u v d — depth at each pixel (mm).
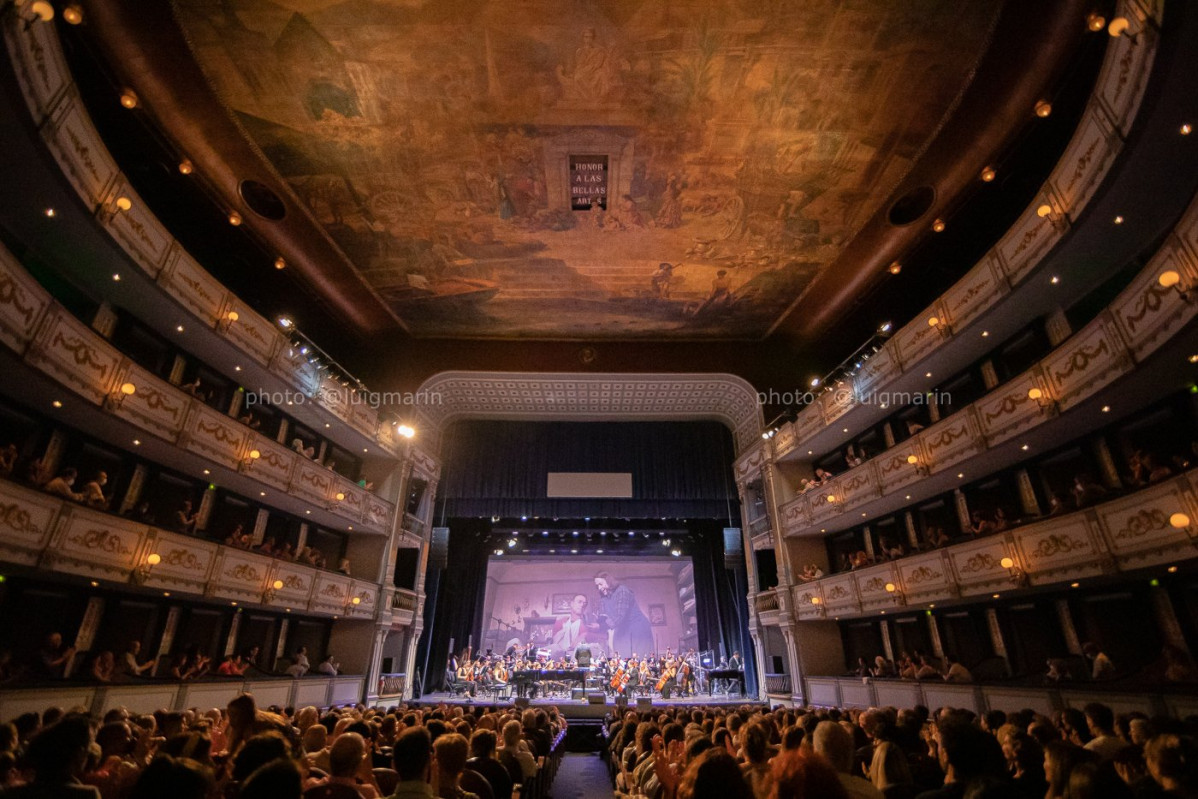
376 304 19719
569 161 13984
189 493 15086
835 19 10805
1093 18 8688
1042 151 13039
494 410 25141
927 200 14820
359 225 15891
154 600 14086
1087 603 12836
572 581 40344
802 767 2180
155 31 10789
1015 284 12445
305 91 12117
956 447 14188
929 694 14398
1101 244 11117
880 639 18609
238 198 14703
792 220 15875
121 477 13266
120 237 11094
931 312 15203
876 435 18938
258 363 15273
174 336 14156
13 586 11273
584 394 23797
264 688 15062
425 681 23969
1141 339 9516
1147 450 11523
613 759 9117
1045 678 11984
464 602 26281
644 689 23656
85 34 10516
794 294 19297
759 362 22500
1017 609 14375
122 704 11297
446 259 17375
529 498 24781
